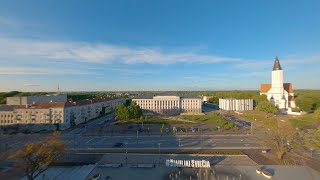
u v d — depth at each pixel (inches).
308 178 2955.2
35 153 2755.9
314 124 6097.4
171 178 2950.3
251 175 3046.3
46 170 3240.7
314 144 3949.3
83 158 3661.4
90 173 3105.3
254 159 3646.7
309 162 3503.9
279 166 3321.9
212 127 6348.4
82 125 7101.4
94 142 4862.2
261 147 4315.9
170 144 4626.0
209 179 2925.7
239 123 7219.5
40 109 6486.2
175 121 7298.2
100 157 3710.6
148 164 3403.1
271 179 2925.7
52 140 3184.1
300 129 5359.3
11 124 6505.9
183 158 3678.6
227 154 3848.4
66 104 6771.7
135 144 4650.6
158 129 6190.9
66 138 5290.4
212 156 3769.7
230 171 3169.3
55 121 6461.6
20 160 2763.3
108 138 5236.2
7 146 4370.1
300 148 4087.1
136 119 7470.5
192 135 5472.4
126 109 7396.7
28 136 5521.7
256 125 6811.0
